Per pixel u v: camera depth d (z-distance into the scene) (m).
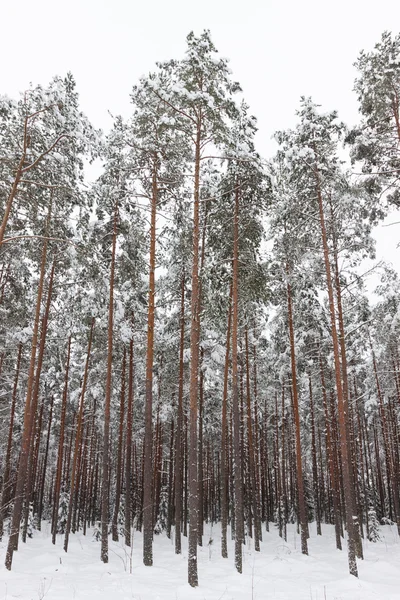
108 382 17.12
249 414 22.03
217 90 13.59
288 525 34.47
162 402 26.09
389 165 15.32
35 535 25.08
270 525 35.25
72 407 29.80
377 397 29.33
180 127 13.86
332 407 27.58
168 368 23.14
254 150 16.11
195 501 11.56
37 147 13.33
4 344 19.67
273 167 14.64
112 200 17.59
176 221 16.20
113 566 13.83
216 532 29.27
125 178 16.95
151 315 15.07
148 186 16.39
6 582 10.66
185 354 21.31
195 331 12.85
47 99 11.83
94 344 22.28
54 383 26.50
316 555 18.22
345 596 10.69
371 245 17.00
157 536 24.69
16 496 13.16
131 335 20.89
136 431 31.67
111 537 23.14
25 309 18.45
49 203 15.31
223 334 21.56
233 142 13.62
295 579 12.75
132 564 13.98
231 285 17.22
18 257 16.77
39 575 11.98
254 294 17.23
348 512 13.74
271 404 34.25
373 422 32.81
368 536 24.41
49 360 21.97
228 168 16.30
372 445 39.00
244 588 11.03
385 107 14.84
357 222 16.75
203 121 14.09
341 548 19.72
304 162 15.88
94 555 17.06
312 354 23.50
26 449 13.68
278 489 34.09
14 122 12.29
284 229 17.75
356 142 15.16
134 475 33.94
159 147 15.12
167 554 17.33
